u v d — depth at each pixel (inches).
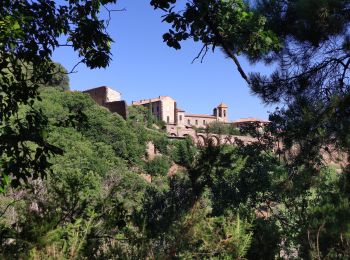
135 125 2608.3
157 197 181.3
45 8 219.5
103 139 2337.6
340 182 161.5
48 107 2116.1
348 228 140.7
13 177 202.5
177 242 142.6
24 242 115.8
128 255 133.4
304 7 251.9
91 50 238.1
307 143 247.3
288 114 280.8
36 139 189.6
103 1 227.9
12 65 217.8
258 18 160.2
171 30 163.5
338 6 248.8
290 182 218.2
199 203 157.4
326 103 243.6
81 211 142.8
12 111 211.8
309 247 151.8
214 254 147.6
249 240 147.3
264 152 331.0
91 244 128.1
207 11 151.8
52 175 159.8
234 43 165.6
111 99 4094.5
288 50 297.3
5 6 195.0
